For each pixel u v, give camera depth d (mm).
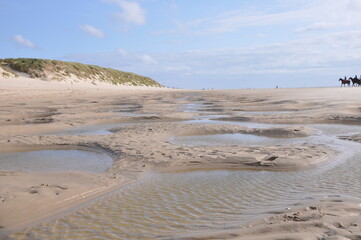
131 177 7602
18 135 14141
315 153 9320
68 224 4996
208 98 38938
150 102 33125
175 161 8750
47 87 51938
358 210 5039
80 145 11602
